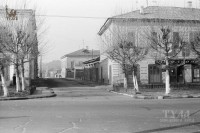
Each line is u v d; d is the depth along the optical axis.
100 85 42.91
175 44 28.52
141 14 37.03
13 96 24.34
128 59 29.12
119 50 29.86
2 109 15.51
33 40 28.89
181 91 29.00
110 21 37.06
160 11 38.25
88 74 63.84
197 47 30.11
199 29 31.12
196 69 40.00
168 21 30.23
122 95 26.67
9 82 35.62
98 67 52.41
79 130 9.68
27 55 29.44
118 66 38.25
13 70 36.38
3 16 28.08
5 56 26.34
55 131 9.53
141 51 29.88
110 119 11.89
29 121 11.51
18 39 26.91
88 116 12.74
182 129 9.73
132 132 9.31
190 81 39.78
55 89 37.06
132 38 32.38
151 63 38.50
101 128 9.99
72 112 14.09
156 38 27.78
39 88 36.81
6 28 27.12
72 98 23.39
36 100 21.75
